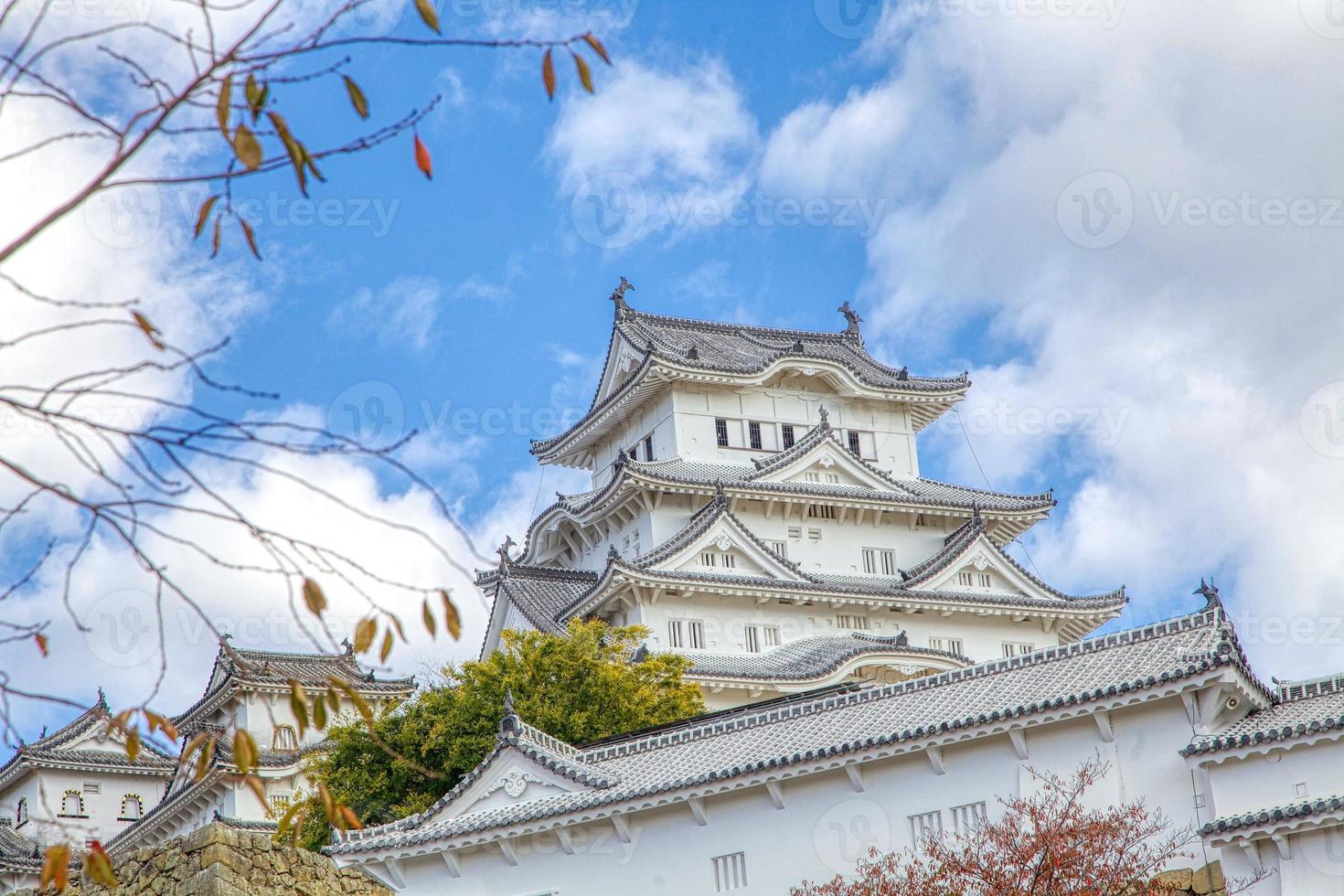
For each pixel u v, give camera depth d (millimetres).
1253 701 34094
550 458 85812
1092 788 33844
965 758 35312
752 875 36125
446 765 50125
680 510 75500
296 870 24031
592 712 53906
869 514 77812
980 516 77938
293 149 8406
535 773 38719
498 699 52750
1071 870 29891
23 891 23922
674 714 56562
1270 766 32031
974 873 30875
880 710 37969
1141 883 29672
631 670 57000
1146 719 33969
